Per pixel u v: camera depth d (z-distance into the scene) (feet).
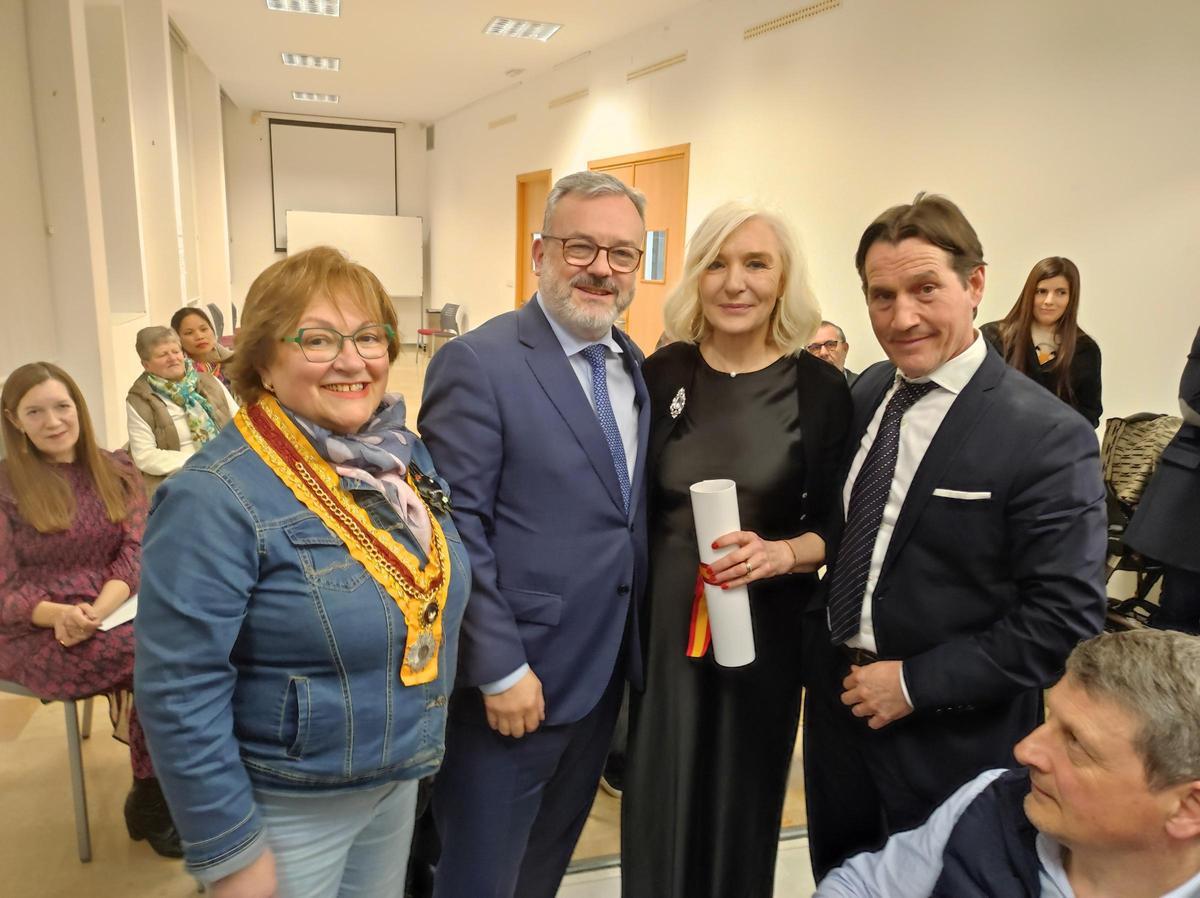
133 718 6.15
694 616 4.70
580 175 4.40
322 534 3.22
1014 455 3.89
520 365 4.31
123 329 16.10
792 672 5.13
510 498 4.33
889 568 4.29
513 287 32.42
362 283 3.38
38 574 6.24
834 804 5.12
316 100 36.42
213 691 3.05
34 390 6.15
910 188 13.17
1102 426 10.38
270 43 25.30
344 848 3.61
